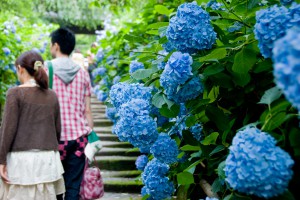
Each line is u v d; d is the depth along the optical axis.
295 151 1.22
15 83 6.61
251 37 1.54
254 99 1.66
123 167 4.70
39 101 2.58
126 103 1.74
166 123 2.06
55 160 2.62
